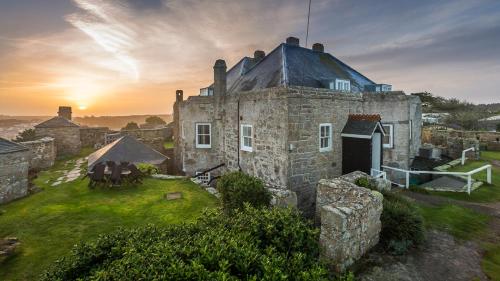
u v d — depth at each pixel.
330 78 14.78
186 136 16.86
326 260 5.96
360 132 12.25
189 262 3.93
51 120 25.69
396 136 14.93
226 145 15.46
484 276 6.05
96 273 3.78
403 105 14.62
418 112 18.62
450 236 7.89
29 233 8.71
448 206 10.12
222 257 4.04
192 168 16.83
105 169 14.73
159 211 10.49
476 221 8.94
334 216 6.07
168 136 31.47
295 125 11.16
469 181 11.82
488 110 51.16
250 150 13.32
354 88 15.70
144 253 4.15
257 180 9.57
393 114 14.88
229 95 14.88
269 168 12.07
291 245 5.23
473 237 7.89
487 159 19.95
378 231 7.25
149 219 9.75
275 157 11.69
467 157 19.55
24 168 12.58
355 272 6.11
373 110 15.23
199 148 16.61
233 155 14.78
